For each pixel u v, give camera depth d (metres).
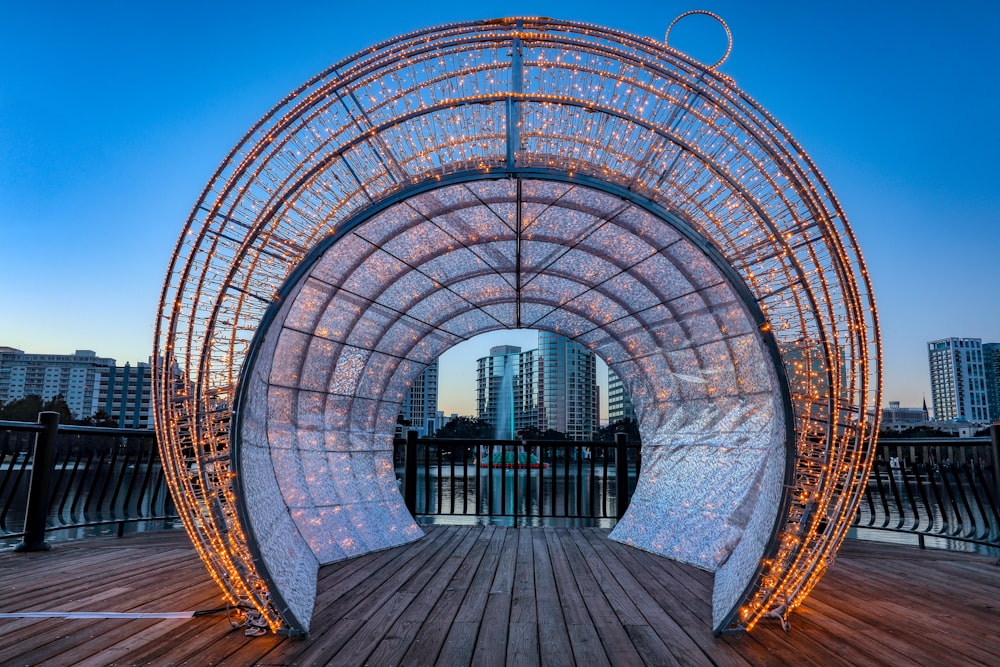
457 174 3.54
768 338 3.24
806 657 2.84
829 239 3.33
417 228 4.48
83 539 6.03
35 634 3.06
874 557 5.46
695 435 5.73
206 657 2.77
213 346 3.53
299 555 4.16
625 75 3.83
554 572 4.70
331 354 5.43
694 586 4.26
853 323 3.35
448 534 6.65
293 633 3.08
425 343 6.52
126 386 140.25
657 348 5.97
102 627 3.19
